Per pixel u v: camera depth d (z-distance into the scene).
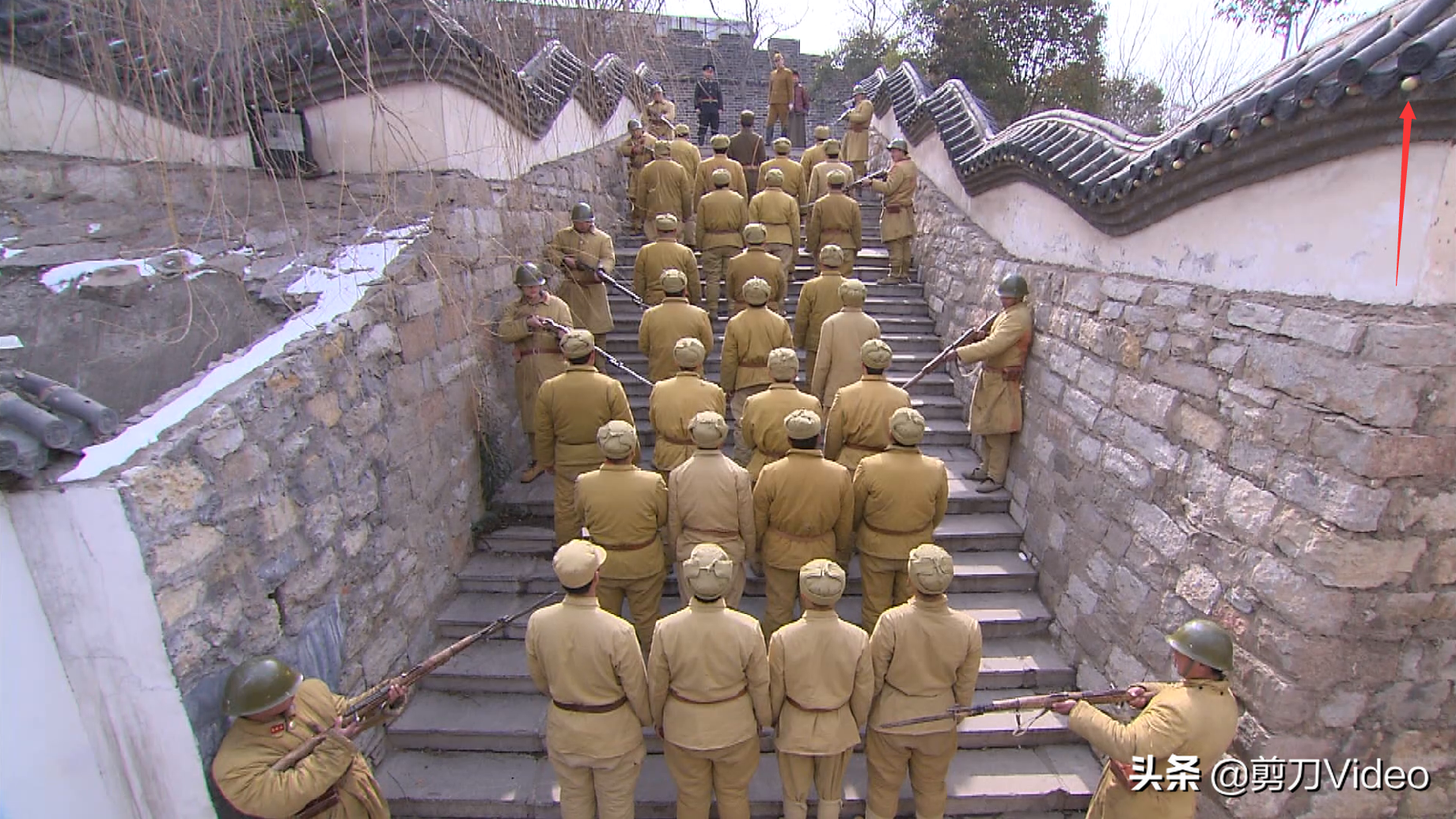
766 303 6.26
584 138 8.73
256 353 3.46
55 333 3.21
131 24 3.76
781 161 9.28
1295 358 3.18
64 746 2.57
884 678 3.65
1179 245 4.12
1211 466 3.69
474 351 5.61
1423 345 2.75
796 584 4.50
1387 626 3.05
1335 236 3.09
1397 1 2.94
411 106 5.26
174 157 4.61
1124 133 5.02
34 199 4.37
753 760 3.60
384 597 4.33
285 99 5.09
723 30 19.33
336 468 3.83
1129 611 4.29
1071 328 5.12
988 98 13.58
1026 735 4.53
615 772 3.52
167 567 2.69
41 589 2.49
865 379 5.00
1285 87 3.07
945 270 7.83
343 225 4.80
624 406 5.03
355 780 3.27
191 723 2.79
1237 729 3.41
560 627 3.39
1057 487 5.22
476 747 4.41
